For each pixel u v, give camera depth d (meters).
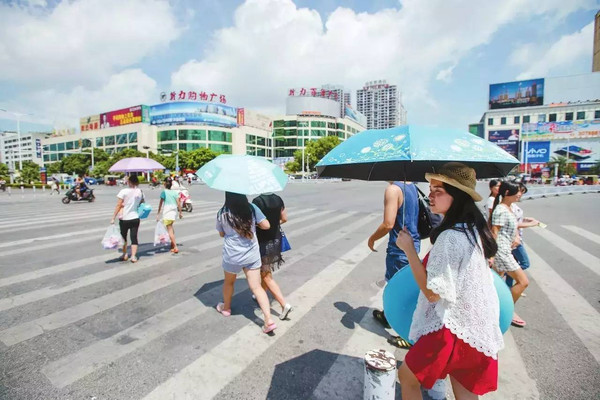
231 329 3.45
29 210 14.29
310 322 3.61
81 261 5.96
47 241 7.64
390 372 2.06
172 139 80.25
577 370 2.71
